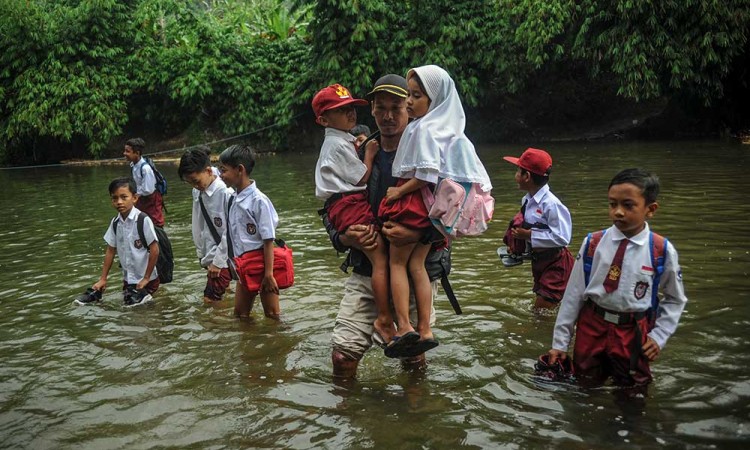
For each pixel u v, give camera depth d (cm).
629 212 328
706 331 412
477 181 341
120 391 366
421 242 350
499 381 359
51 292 577
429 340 337
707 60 1485
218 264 521
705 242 629
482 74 1838
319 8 1809
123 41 2041
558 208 470
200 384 372
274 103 1992
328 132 370
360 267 374
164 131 2066
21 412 342
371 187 364
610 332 339
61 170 1739
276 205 991
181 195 1162
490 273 580
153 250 544
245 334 457
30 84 1911
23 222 941
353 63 1791
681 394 331
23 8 1927
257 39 2105
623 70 1532
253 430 314
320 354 414
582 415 314
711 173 1069
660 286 338
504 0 1705
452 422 313
